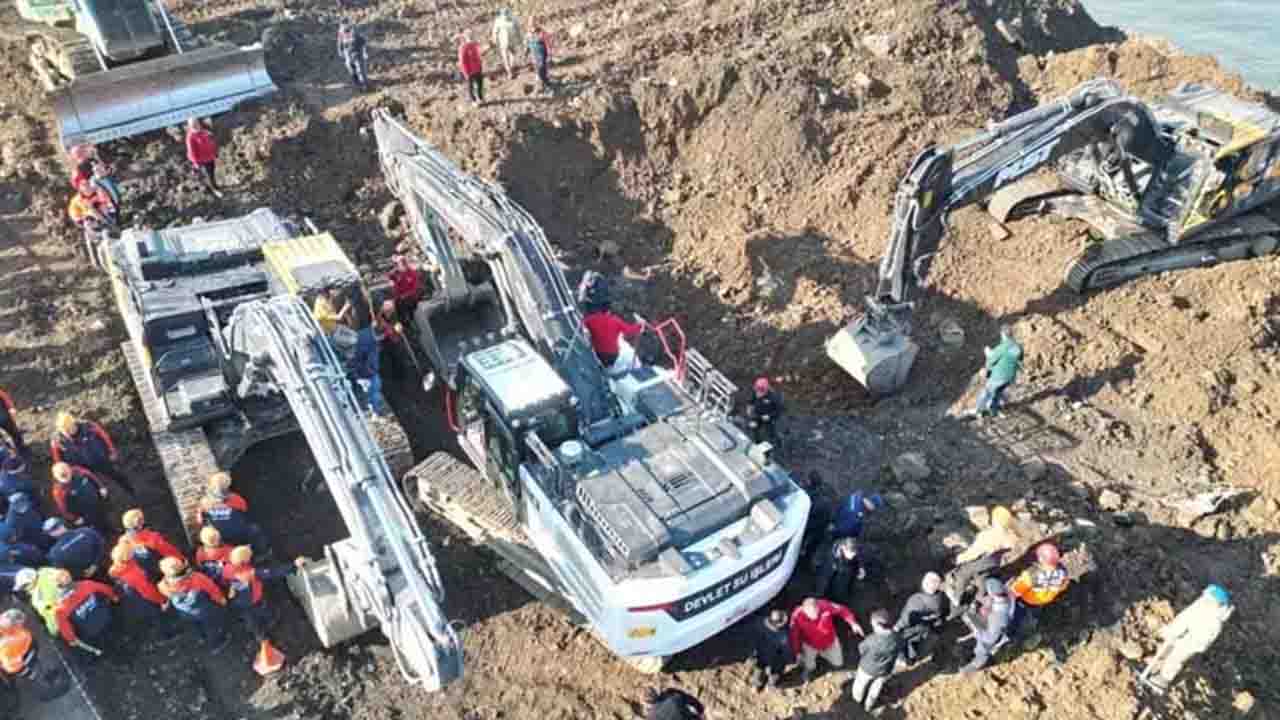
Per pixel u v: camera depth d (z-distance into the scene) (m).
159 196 18.44
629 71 21.09
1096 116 16.17
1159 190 17.36
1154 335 16.92
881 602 13.15
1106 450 15.29
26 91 20.75
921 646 12.36
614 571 11.09
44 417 14.95
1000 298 17.62
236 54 19.56
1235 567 13.62
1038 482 14.59
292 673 12.31
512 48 21.50
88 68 19.38
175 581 11.62
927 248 15.54
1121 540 13.48
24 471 12.69
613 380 13.70
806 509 11.84
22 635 11.05
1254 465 15.08
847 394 16.39
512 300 13.75
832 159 19.89
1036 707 11.84
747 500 11.60
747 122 20.05
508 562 13.41
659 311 17.67
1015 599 11.88
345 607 12.13
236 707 11.94
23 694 11.80
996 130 15.30
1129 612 12.66
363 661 12.55
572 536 11.45
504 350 13.15
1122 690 11.81
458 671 10.27
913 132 20.16
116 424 14.99
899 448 15.35
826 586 12.62
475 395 13.08
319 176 19.28
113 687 11.96
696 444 12.24
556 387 12.48
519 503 12.80
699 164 20.16
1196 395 15.88
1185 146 17.25
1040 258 17.97
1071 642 12.37
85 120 18.52
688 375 13.73
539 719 12.05
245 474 14.49
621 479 11.73
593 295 16.14
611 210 19.64
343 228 18.77
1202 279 17.83
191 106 19.38
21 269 17.20
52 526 12.18
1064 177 18.45
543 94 20.27
